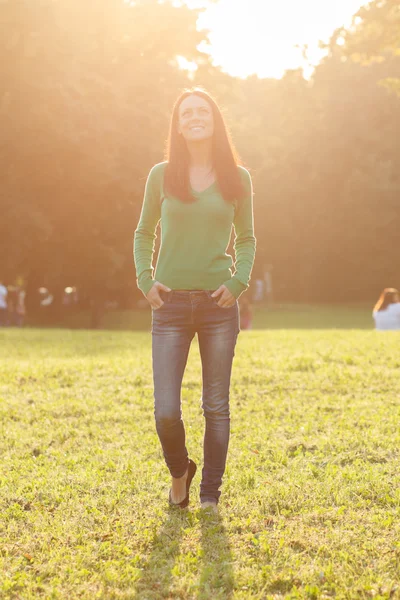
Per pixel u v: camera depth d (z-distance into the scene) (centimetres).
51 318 4450
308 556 519
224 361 577
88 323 4228
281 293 7156
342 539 543
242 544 543
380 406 1025
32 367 1370
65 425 951
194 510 609
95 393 1148
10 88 3064
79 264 3603
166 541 550
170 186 559
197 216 558
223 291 559
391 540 542
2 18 2984
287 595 457
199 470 727
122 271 3741
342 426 909
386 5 2523
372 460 764
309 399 1093
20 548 539
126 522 587
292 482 681
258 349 1664
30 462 772
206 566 505
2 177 3206
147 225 588
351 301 6812
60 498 643
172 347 569
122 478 704
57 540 553
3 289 3195
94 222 3462
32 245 3291
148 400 1084
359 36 2631
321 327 3903
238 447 818
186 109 565
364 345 1681
